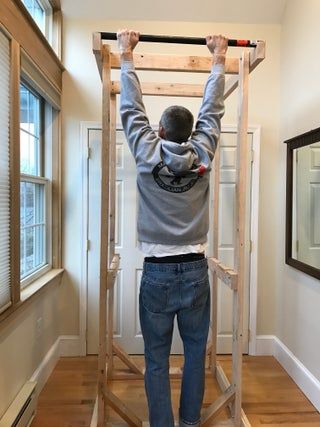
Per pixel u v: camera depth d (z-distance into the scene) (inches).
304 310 95.0
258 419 81.7
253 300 115.3
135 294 114.7
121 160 112.4
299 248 98.0
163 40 61.1
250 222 114.8
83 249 112.7
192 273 60.8
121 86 60.1
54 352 106.1
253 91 113.1
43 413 82.5
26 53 75.8
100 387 70.1
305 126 94.9
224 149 112.8
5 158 66.7
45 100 101.9
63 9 108.0
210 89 61.3
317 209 87.6
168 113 59.8
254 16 110.0
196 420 66.5
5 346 70.0
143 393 91.0
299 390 94.7
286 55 107.7
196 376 65.4
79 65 110.1
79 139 111.0
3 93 65.3
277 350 113.1
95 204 112.7
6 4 64.9
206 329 65.1
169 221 59.1
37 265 103.6
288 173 103.8
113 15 108.9
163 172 57.6
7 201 67.9
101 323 68.7
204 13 108.7
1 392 68.2
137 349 115.1
